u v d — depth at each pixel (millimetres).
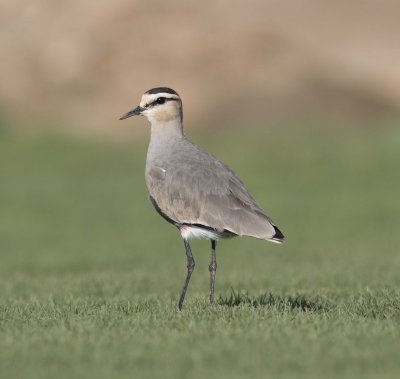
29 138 37094
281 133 36531
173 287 14375
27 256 20188
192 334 8672
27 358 7844
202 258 19750
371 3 44625
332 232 23047
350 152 33844
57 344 8344
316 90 39500
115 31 43156
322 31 42938
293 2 44531
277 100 39062
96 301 11734
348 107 38375
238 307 10344
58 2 44562
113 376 7273
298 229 23625
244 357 7766
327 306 10898
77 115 39531
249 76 40812
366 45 41938
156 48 42344
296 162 33094
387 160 32719
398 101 38812
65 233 23734
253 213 10297
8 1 44438
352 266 16625
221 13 43875
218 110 39031
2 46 43219
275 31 42750
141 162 34531
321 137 35844
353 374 7250
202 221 10438
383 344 8180
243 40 42250
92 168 33812
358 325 9023
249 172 32062
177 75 41406
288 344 8188
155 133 11375
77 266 18547
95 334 8742
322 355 7789
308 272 15555
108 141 37250
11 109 39781
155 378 7199
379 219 24641
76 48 42562
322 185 30125
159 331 8898
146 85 41094
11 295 13719
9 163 34156
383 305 10484
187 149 11172
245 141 35938
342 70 40562
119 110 40000
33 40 43312
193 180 10633
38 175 32875
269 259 18906
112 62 42125
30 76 41688
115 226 24781
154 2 44406
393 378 7105
